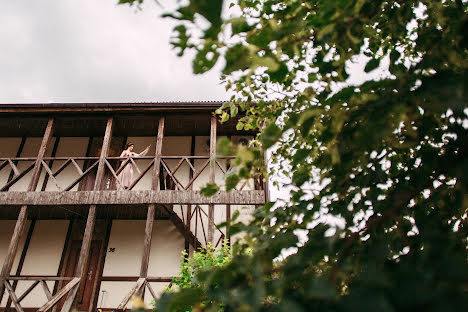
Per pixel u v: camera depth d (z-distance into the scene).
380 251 0.64
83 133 9.53
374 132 0.60
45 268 8.02
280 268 0.71
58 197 6.80
